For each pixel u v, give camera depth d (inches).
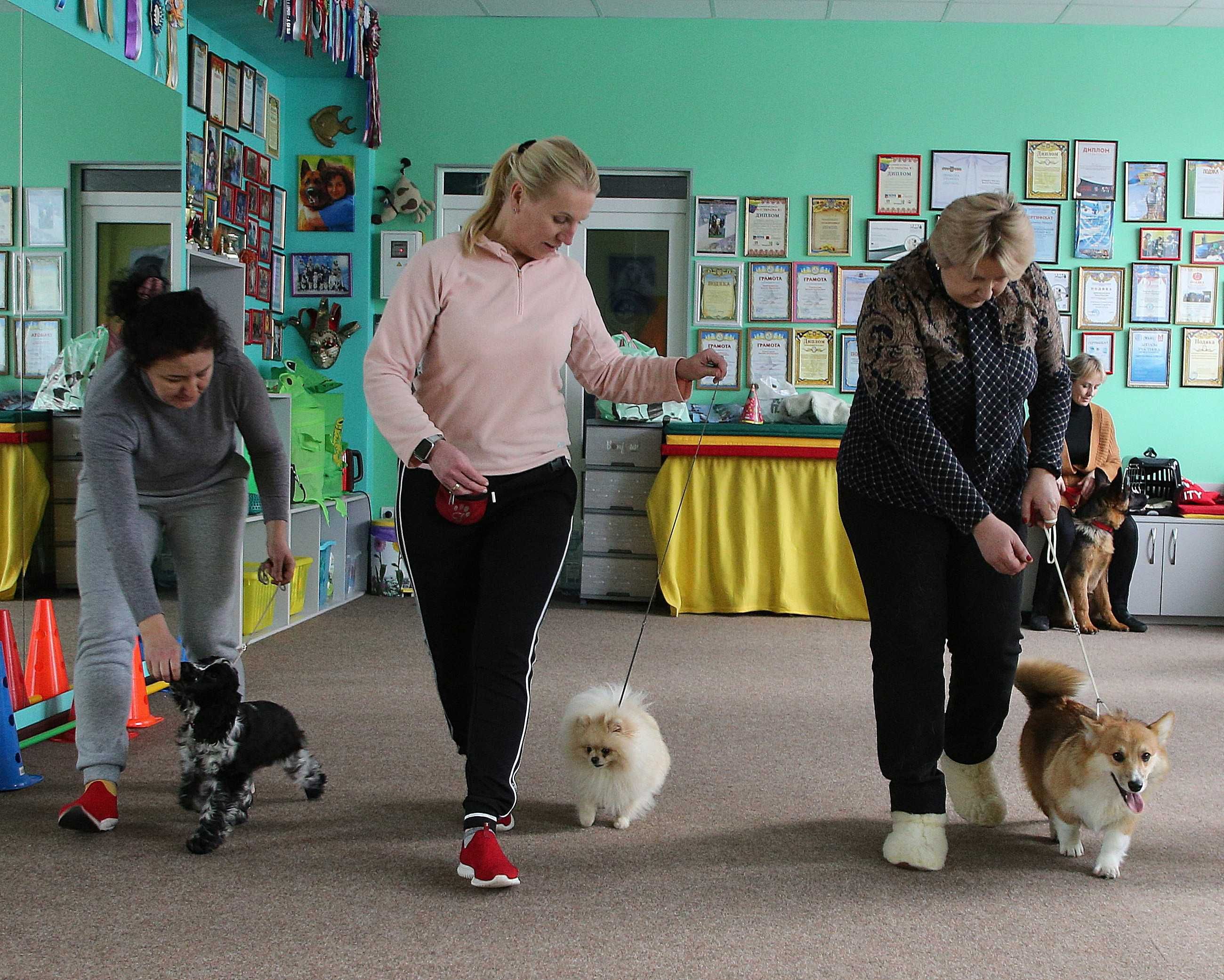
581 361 86.7
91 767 87.9
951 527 81.5
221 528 92.6
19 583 113.3
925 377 77.5
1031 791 86.7
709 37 222.4
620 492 208.4
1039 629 194.9
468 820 75.2
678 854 84.0
